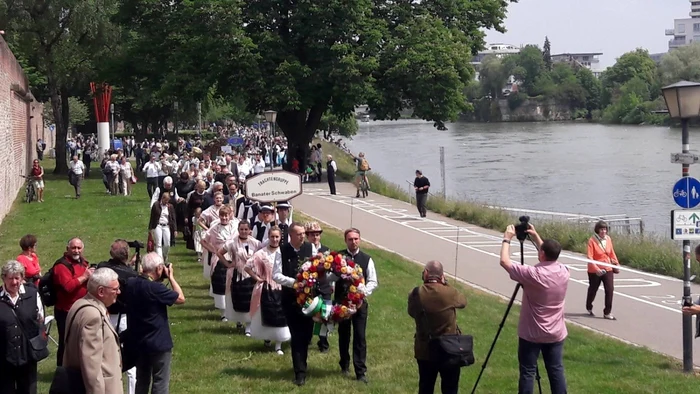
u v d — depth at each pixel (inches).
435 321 332.5
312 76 1669.5
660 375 453.4
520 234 353.7
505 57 6348.4
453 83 1715.1
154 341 325.1
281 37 1681.8
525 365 344.8
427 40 1710.1
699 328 391.2
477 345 496.4
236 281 482.0
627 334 592.4
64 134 1841.8
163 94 1662.2
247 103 1743.4
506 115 6166.3
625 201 1811.0
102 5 1752.0
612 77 5403.5
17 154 1382.9
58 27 1727.4
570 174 2356.1
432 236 1050.1
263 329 447.2
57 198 1321.4
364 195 1471.5
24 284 336.8
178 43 1720.0
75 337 266.2
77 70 1827.0
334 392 386.9
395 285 686.5
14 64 1336.1
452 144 3779.5
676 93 466.6
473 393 369.7
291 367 427.5
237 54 1609.3
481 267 844.6
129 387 363.6
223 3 1626.5
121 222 1008.9
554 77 6215.6
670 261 874.1
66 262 371.6
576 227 1092.5
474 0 1910.7
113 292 274.4
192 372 417.7
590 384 420.8
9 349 322.3
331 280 391.9
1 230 962.7
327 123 3011.8
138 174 1840.6
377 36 1669.5
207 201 740.7
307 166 1777.8
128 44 1813.5
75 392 265.0
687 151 471.2
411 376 414.9
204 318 534.9
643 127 4584.2
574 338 549.6
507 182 2178.9
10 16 1669.5
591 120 5738.2
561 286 339.3
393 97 1715.1
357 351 404.8
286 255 401.7
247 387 393.7
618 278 829.8
